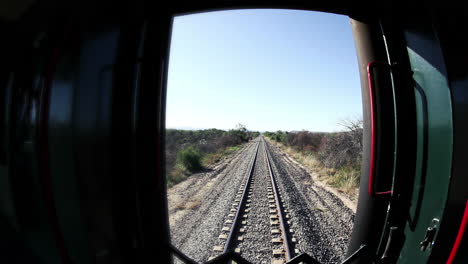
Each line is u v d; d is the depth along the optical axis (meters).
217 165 16.36
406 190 1.95
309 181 10.15
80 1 1.39
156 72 2.02
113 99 1.67
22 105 1.12
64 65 1.28
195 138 31.09
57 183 1.22
